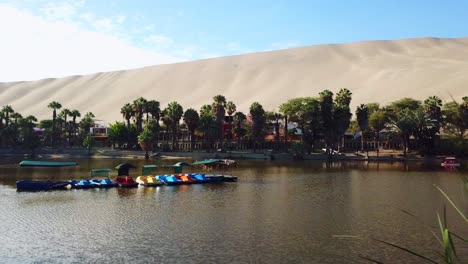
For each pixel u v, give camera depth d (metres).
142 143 141.25
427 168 104.31
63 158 144.12
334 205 50.09
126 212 45.50
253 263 28.23
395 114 150.62
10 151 160.75
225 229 37.72
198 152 144.62
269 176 84.69
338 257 29.42
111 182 66.19
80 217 42.81
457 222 39.72
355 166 111.19
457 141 133.62
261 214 44.59
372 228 38.03
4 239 34.22
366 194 59.34
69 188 63.47
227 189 64.44
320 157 136.75
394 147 153.38
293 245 32.47
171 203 51.38
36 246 32.28
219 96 154.88
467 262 27.30
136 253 30.50
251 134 160.12
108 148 172.00
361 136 157.12
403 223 39.97
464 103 132.88
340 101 143.25
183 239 34.25
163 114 163.62
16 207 48.25
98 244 32.81
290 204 50.75
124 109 166.38
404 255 29.70
